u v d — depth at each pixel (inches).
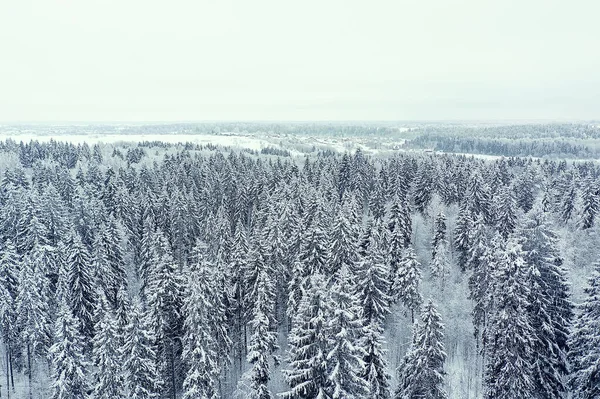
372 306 1738.4
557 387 1422.2
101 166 5610.2
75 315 1873.8
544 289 1412.4
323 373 954.7
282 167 4918.8
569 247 2450.8
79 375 1382.9
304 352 964.6
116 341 1359.5
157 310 1660.9
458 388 1807.3
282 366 1875.0
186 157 5900.6
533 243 1440.7
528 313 1337.4
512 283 1234.6
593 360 1202.6
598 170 5022.1
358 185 3656.5
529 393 1245.1
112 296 2070.6
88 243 2674.7
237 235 2235.5
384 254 2197.3
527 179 3408.0
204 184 3993.6
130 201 3142.2
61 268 1900.8
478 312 1936.5
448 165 4301.2
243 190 3531.0
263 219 2896.2
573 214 2815.0
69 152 6077.8
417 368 1251.2
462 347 2048.5
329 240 2251.5
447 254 2805.1
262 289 1748.3
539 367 1353.3
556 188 3469.5
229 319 1990.7
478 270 1967.3
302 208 2994.6
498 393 1296.8
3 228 2696.9
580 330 1252.5
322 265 1971.0
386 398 1254.9
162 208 3144.7
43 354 1712.6
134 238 2834.6
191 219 2952.8
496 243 1749.5
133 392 1370.6
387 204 3417.8
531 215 1530.5
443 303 2356.1
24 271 1669.5
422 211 3447.3
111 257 2268.7
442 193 3457.2
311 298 979.3
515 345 1239.5
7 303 1734.7
